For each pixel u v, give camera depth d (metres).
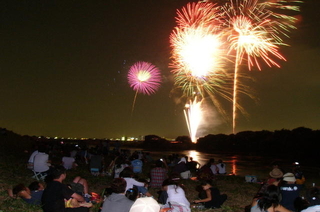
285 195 7.42
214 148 50.75
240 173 22.31
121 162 13.16
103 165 15.80
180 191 7.57
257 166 27.22
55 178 6.56
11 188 9.68
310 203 6.91
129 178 8.59
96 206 8.35
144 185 9.05
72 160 15.91
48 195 6.30
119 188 6.15
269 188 6.10
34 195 8.09
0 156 17.45
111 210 5.93
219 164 18.14
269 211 5.89
